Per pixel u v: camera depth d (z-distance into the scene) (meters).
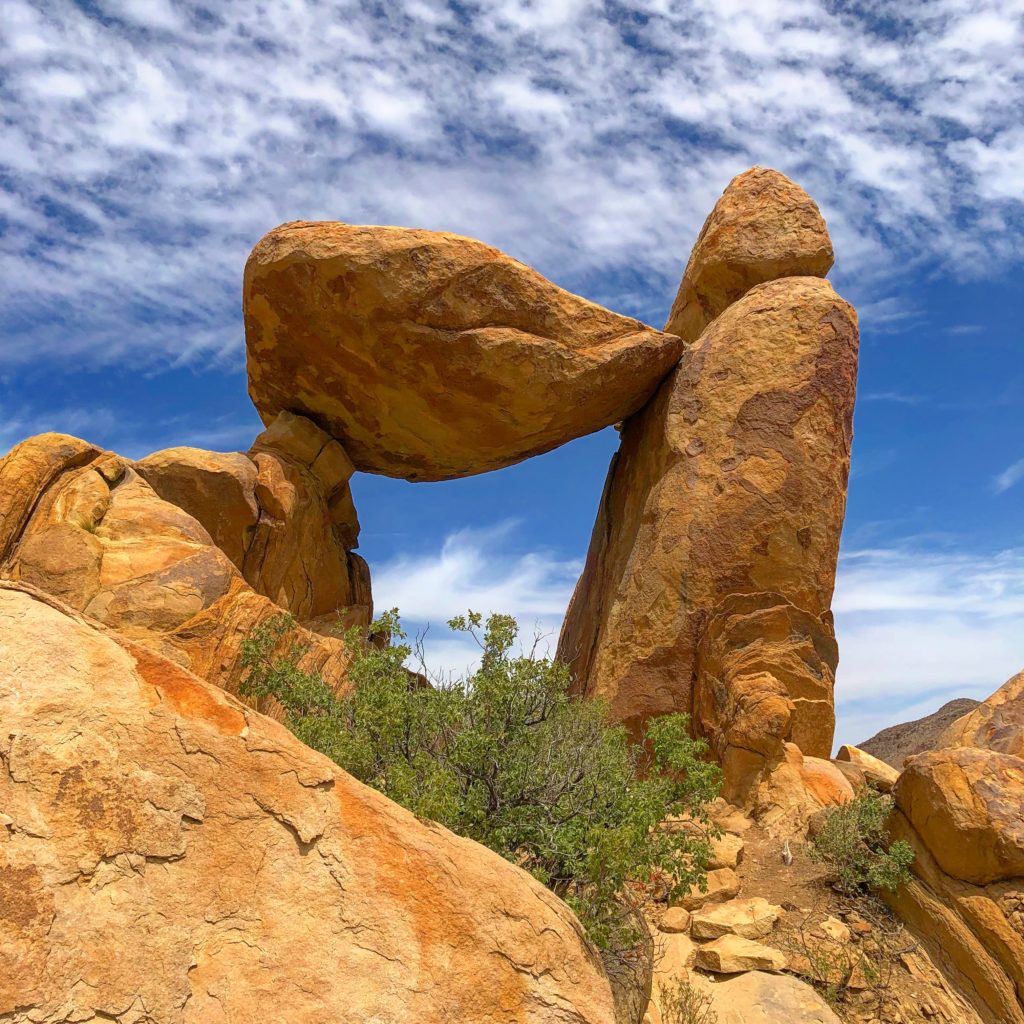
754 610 11.62
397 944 4.42
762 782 10.47
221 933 4.18
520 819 7.20
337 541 14.29
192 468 11.73
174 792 4.34
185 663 8.70
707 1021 7.31
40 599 4.68
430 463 14.55
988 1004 7.82
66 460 9.77
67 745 4.23
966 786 8.48
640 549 12.56
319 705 7.99
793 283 13.23
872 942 8.37
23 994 3.70
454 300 12.32
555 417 13.40
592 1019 4.68
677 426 12.85
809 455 12.10
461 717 7.66
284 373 13.55
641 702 11.67
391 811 4.84
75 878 4.00
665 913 8.64
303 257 12.14
